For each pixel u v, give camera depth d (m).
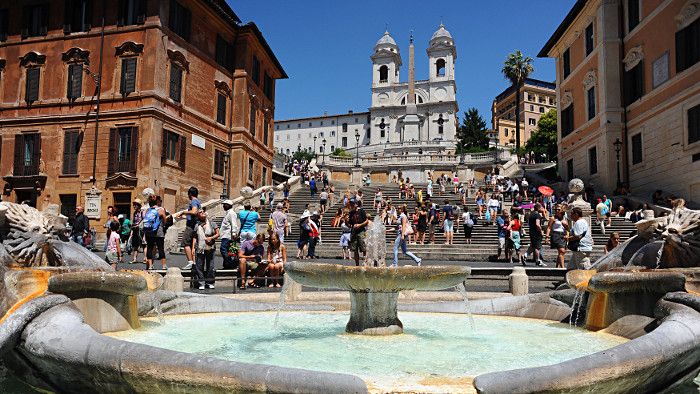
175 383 3.70
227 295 10.58
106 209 29.16
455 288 12.34
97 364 4.01
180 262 17.81
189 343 6.30
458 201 31.16
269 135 43.91
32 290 5.86
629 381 3.96
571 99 36.50
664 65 26.69
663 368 4.27
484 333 7.23
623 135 30.36
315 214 22.28
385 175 55.97
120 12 30.33
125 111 29.25
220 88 35.56
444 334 7.18
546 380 3.54
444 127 103.56
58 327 4.70
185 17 32.03
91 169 29.78
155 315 8.65
